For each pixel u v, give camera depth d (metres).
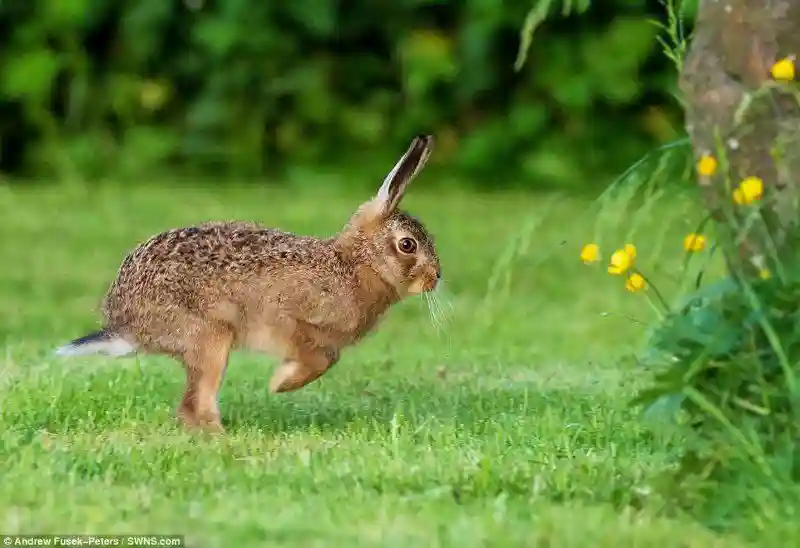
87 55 25.33
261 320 10.12
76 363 12.74
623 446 9.55
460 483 8.40
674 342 8.40
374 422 10.20
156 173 25.30
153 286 10.00
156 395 11.26
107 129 25.55
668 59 24.66
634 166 9.98
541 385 11.96
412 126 25.38
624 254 9.53
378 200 10.59
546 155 24.97
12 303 16.16
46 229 20.88
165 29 25.06
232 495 8.15
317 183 24.77
